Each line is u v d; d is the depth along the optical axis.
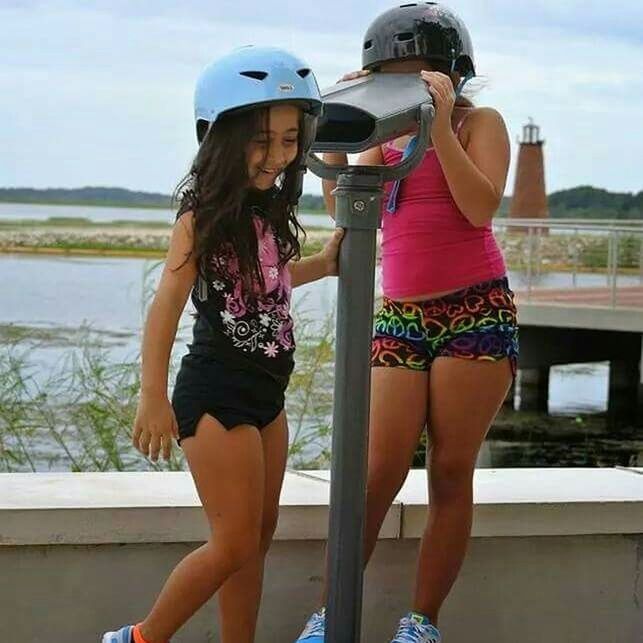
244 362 2.50
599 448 11.85
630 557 3.22
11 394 5.07
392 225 2.92
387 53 2.78
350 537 2.57
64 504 2.90
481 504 3.09
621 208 38.97
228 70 2.38
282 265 2.56
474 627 3.17
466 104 2.95
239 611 2.66
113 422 5.01
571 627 3.21
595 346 15.38
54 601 2.92
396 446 2.87
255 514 2.52
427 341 2.87
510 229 16.47
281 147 2.41
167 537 2.93
